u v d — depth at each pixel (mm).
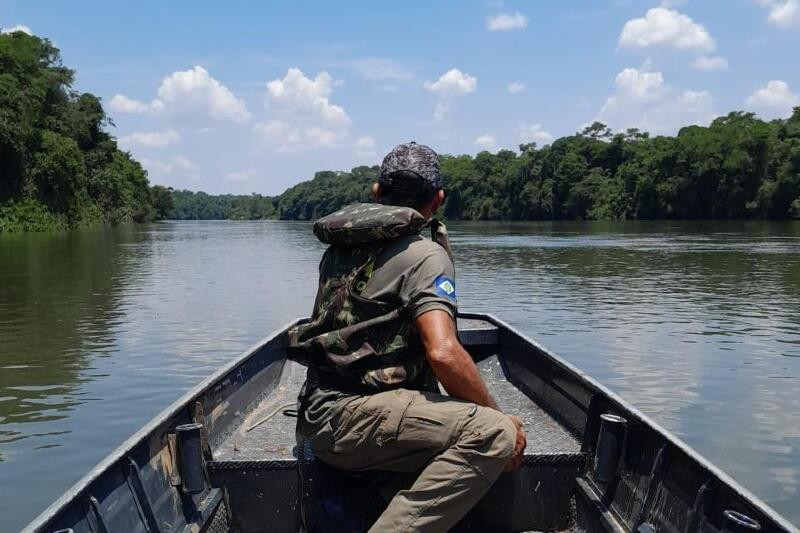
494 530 3227
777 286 17016
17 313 12797
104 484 2426
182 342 10117
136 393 7504
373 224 2445
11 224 49656
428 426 2379
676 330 11219
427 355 2346
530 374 4570
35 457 5719
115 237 45750
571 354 9555
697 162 76250
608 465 3025
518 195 101750
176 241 41844
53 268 21938
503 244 35688
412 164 2656
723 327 11492
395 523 2359
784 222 68125
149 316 12445
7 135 47875
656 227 59531
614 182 92062
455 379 2340
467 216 109812
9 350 9570
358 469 2520
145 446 2760
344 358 2453
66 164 54156
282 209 181500
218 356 9234
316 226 2609
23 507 4871
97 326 11438
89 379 8070
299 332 2656
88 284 17438
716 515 2398
